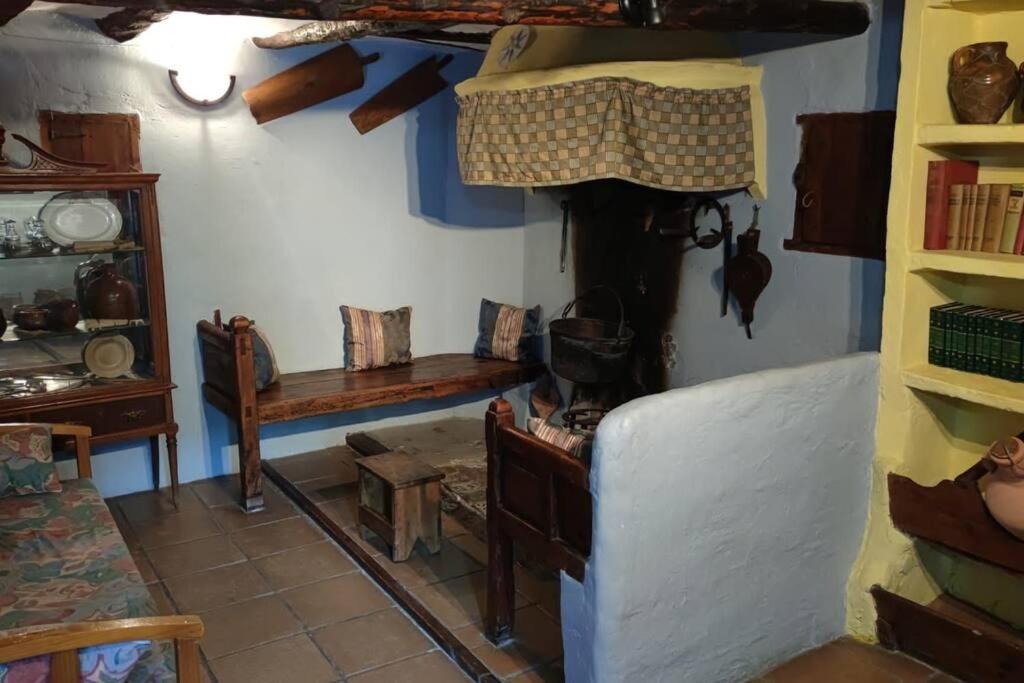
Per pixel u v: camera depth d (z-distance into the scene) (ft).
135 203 11.96
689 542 7.72
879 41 9.35
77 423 11.82
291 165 14.16
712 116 10.57
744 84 10.61
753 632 8.55
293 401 13.04
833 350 10.32
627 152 10.39
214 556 11.44
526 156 11.03
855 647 9.25
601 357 12.32
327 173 14.52
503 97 11.05
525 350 15.51
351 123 14.60
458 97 11.67
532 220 15.76
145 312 12.32
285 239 14.33
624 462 7.03
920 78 8.32
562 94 10.52
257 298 14.26
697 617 7.97
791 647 9.00
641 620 7.50
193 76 13.00
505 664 8.73
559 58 11.56
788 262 10.72
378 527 11.23
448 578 10.60
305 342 14.85
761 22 8.66
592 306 14.25
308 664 8.98
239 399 12.50
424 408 16.52
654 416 7.19
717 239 11.60
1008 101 8.15
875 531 9.29
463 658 8.90
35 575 8.16
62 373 12.04
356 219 14.96
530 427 8.69
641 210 12.87
